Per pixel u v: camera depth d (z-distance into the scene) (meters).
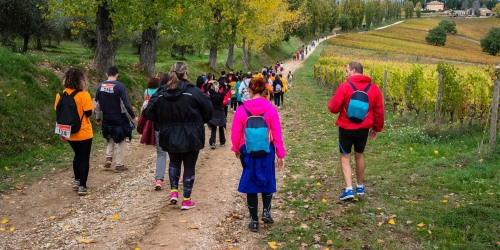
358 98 5.89
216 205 6.39
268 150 5.03
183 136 5.87
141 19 16.67
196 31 27.61
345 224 5.38
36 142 10.45
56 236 5.30
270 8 41.34
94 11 16.06
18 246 5.01
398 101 16.89
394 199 6.19
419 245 4.71
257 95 5.19
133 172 8.55
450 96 11.59
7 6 24.19
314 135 12.23
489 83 11.61
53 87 13.24
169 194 6.98
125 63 20.27
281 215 5.90
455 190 6.39
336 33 140.50
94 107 8.42
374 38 116.94
